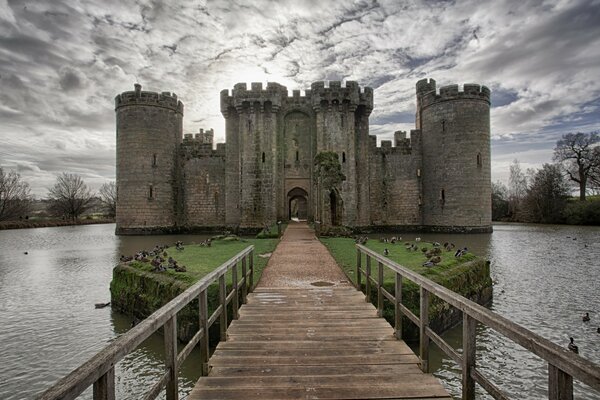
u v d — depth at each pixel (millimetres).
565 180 61000
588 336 10859
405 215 40969
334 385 4891
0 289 16984
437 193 38656
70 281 18484
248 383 4980
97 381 2650
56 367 9383
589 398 7738
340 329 7215
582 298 14680
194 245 21062
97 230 55281
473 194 36938
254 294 10055
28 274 20281
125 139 38688
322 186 26609
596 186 61438
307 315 8141
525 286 16641
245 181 36312
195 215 41219
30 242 36469
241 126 36719
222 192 41000
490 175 37875
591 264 21516
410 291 10016
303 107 37719
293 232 28781
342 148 36312
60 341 10945
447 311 11305
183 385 8141
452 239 32969
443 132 38031
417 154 41281
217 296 9914
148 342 10594
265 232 27094
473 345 3859
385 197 41062
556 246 28953
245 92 36375
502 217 69875
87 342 10875
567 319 12297
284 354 6020
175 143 41000
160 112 39469
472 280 13453
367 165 38969
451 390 7930
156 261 13234
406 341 9742
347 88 36375
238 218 38719
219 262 14539
